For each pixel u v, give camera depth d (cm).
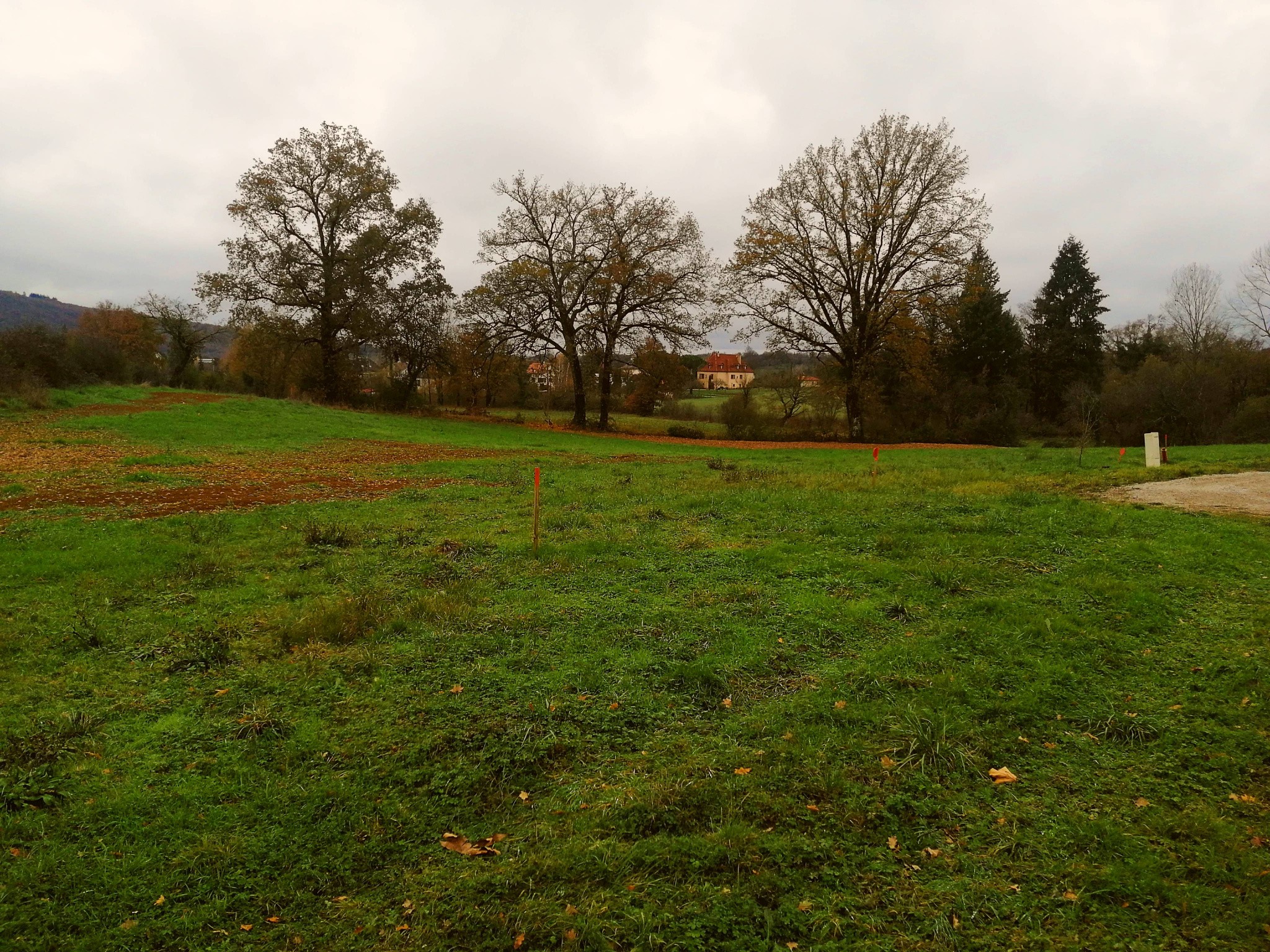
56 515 1239
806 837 418
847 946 343
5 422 2650
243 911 373
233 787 470
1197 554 914
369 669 635
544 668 637
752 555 966
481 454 2758
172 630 727
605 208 4597
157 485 1614
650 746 518
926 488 1507
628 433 4881
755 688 605
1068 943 342
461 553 1020
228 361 8569
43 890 383
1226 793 453
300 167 4706
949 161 4091
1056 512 1162
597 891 379
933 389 4812
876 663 641
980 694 580
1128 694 582
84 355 5050
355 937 355
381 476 1927
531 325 4688
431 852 414
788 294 4434
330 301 4812
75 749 509
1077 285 6391
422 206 5034
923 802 448
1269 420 4412
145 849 414
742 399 5447
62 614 762
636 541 1059
